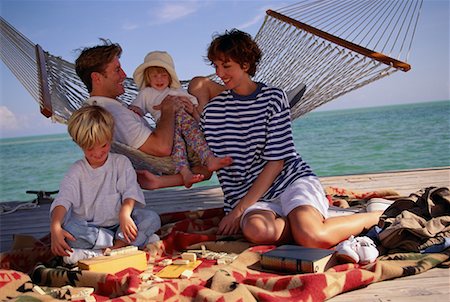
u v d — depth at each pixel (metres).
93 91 2.37
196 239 2.11
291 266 1.70
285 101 2.24
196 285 1.57
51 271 1.76
